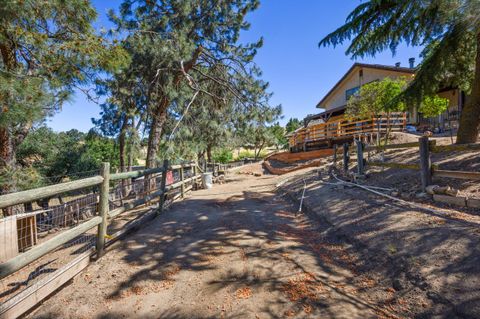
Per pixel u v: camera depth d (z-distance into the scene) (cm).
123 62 633
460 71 649
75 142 1573
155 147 1071
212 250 338
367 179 602
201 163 1366
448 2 378
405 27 532
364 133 1252
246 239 372
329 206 485
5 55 521
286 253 321
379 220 357
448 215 312
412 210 357
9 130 554
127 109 994
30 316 227
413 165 449
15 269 200
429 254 249
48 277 252
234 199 701
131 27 916
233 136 1400
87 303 240
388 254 274
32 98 432
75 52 536
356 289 240
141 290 256
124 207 399
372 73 1781
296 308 214
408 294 217
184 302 234
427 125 1416
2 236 450
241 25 1103
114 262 317
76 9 520
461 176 356
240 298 233
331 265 289
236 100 1257
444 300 197
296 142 1911
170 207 608
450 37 538
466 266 218
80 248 408
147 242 377
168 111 1258
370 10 516
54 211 707
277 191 832
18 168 562
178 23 1002
